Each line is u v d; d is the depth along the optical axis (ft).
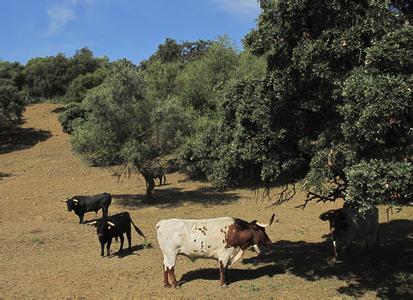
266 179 41.04
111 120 82.43
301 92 34.96
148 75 124.36
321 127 37.24
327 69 29.01
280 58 33.68
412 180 24.71
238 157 39.34
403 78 24.70
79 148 84.69
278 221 66.85
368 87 24.38
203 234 39.04
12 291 39.06
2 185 111.86
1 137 182.39
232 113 41.57
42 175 125.90
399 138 28.02
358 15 28.53
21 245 56.65
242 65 109.60
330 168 32.12
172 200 87.97
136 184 108.06
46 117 209.15
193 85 113.29
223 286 39.22
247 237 40.01
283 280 41.09
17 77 246.47
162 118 83.30
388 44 25.43
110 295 37.58
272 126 35.70
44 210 81.66
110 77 85.15
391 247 50.90
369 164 25.76
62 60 251.60
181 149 85.61
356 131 27.02
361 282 40.11
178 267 46.03
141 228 65.72
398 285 38.99
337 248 49.06
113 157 83.30
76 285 40.42
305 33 31.78
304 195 85.61
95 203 71.51
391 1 30.25
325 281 40.60
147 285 40.16
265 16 31.81
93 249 54.70
